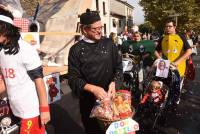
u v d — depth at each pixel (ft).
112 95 12.00
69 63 12.37
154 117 19.10
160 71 17.94
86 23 11.90
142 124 19.27
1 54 10.23
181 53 19.77
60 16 40.81
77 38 37.40
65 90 28.96
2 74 10.58
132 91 25.23
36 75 10.42
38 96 10.63
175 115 22.08
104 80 12.36
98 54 12.16
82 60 12.15
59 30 39.91
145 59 26.27
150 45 26.55
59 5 42.47
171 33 19.98
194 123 20.63
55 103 25.61
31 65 10.28
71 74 12.25
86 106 12.80
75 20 39.81
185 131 19.22
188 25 145.18
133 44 26.73
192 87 31.42
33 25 31.68
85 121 13.03
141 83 26.16
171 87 18.66
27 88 10.43
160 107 18.48
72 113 23.09
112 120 11.59
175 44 19.69
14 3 28.43
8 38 10.05
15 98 10.45
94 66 12.16
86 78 12.28
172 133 18.80
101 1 142.82
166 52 19.97
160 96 18.45
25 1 43.57
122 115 11.66
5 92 11.61
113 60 12.60
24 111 10.51
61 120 21.43
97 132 12.91
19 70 10.26
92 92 11.88
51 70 24.94
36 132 10.81
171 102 19.15
